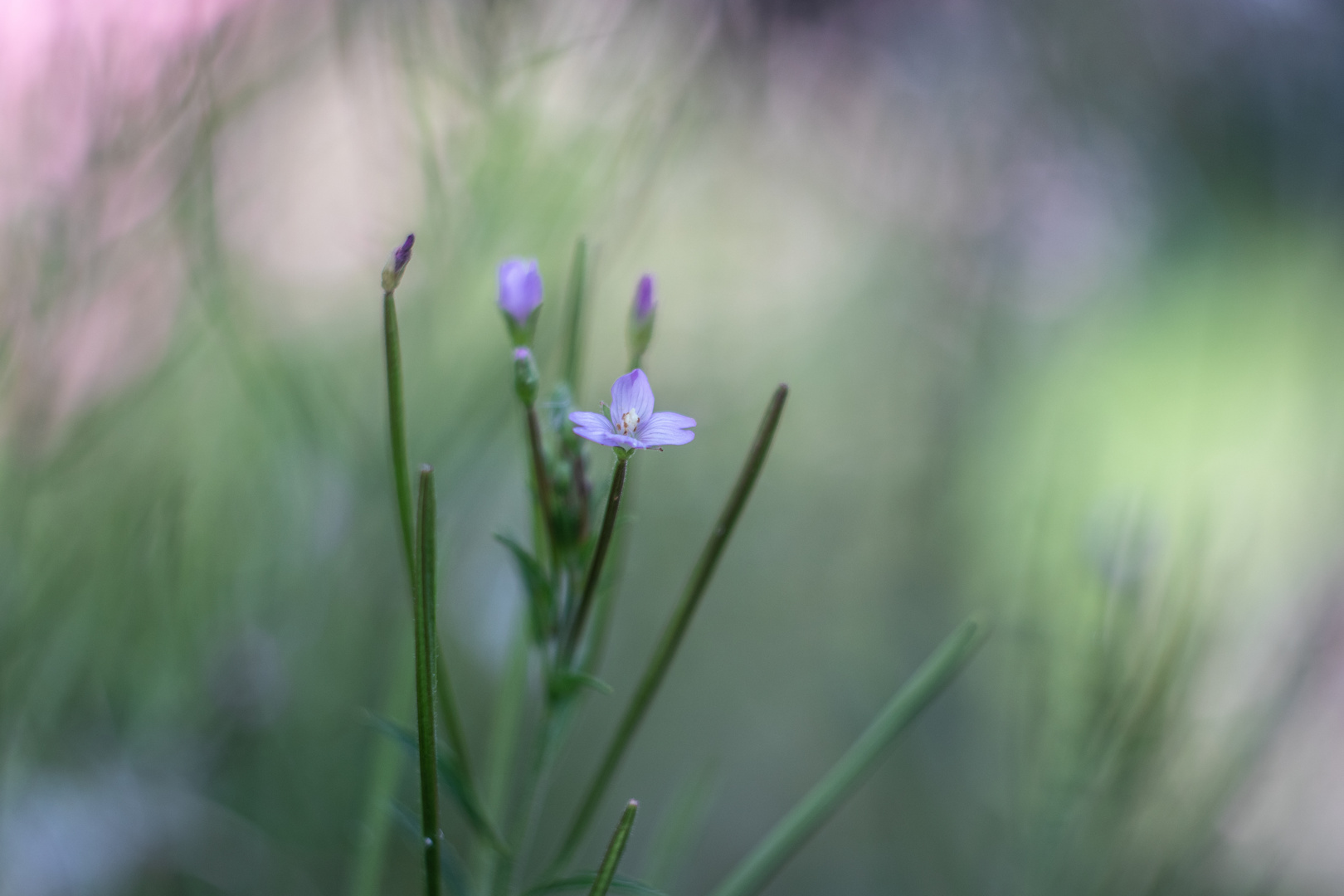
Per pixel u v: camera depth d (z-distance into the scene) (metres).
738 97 0.59
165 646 0.36
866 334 0.63
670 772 0.51
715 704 0.53
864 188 0.65
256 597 0.37
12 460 0.34
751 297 0.63
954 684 0.45
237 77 0.37
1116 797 0.33
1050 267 0.65
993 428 0.60
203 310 0.37
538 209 0.36
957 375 0.60
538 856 0.46
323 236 0.44
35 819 0.35
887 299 0.63
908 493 0.57
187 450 0.40
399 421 0.27
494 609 0.39
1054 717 0.34
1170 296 0.66
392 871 0.41
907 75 0.65
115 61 0.35
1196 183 0.68
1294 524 0.49
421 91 0.36
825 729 0.51
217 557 0.37
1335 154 0.68
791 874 0.48
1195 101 0.67
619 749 0.29
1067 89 0.66
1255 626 0.36
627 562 0.56
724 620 0.55
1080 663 0.34
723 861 0.49
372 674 0.40
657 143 0.38
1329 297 0.65
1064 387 0.62
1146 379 0.63
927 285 0.62
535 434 0.29
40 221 0.34
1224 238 0.67
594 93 0.38
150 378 0.36
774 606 0.56
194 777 0.37
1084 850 0.34
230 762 0.37
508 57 0.37
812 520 0.59
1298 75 0.67
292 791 0.39
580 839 0.29
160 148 0.35
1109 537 0.34
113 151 0.34
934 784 0.42
